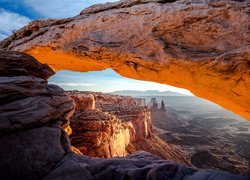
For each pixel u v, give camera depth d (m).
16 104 6.46
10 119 6.07
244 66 6.48
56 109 7.74
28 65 8.19
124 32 8.41
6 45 12.62
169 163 6.51
